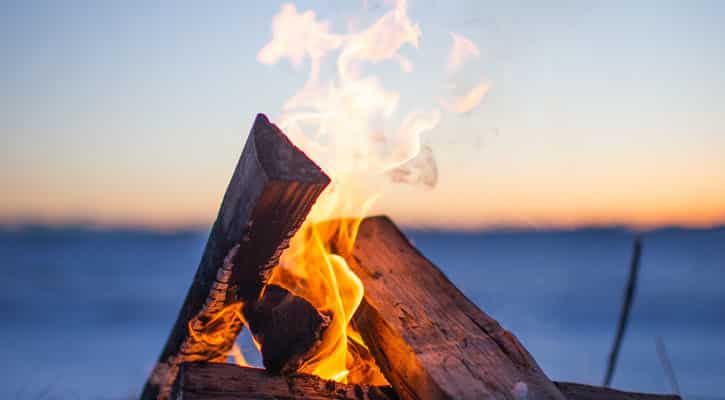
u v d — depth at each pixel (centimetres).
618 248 2884
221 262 194
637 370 855
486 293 1808
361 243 259
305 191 172
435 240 3581
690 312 1605
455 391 192
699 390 734
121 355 1129
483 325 222
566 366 845
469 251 3122
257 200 171
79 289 2102
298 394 203
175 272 2514
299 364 207
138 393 498
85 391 549
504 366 205
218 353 250
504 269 2428
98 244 3306
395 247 261
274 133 175
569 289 1947
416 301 230
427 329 216
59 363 996
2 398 579
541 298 1745
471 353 209
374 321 224
